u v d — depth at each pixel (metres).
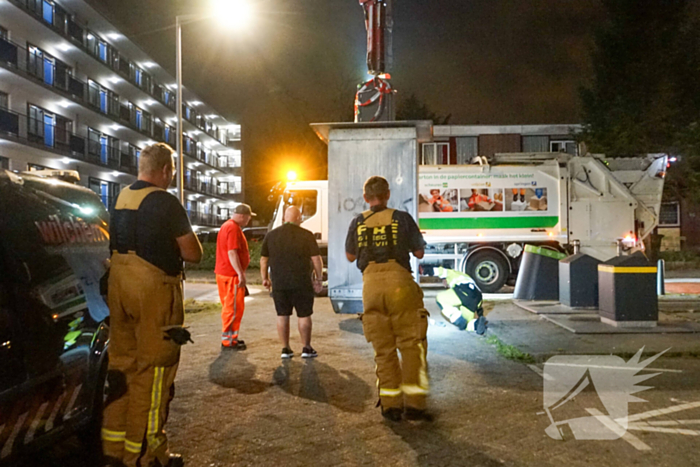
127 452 3.26
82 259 3.47
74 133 33.69
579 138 21.69
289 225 6.24
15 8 26.52
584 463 3.50
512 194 12.77
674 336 7.07
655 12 19.94
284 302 6.22
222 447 3.80
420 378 4.28
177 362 3.38
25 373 2.75
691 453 3.64
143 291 3.23
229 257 6.64
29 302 2.84
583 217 12.72
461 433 4.01
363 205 8.21
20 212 2.98
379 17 8.78
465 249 12.82
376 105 8.79
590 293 9.24
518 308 9.89
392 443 3.84
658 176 13.02
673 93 19.81
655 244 19.62
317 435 4.00
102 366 3.57
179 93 14.86
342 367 5.87
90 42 35.34
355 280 8.26
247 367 5.90
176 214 3.36
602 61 21.03
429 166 12.77
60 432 3.12
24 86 28.44
